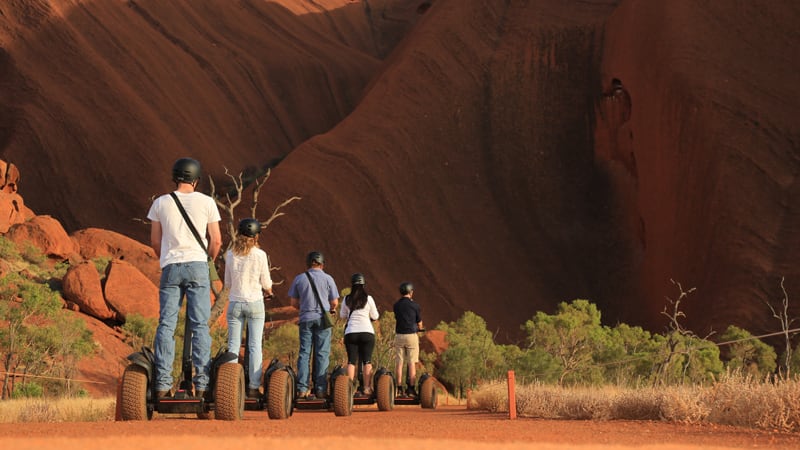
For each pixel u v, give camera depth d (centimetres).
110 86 10812
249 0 14325
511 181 9388
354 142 9431
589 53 9731
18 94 10450
